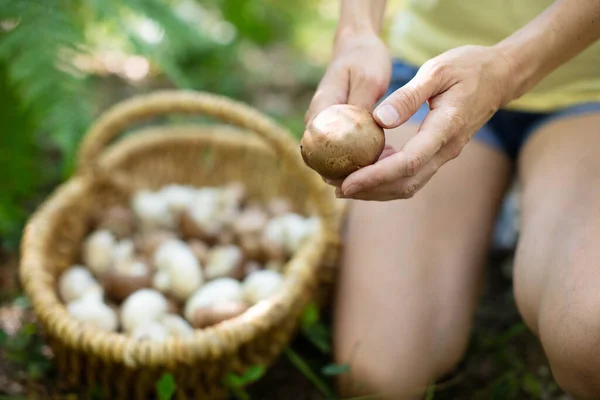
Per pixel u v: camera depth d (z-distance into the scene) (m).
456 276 0.90
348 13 0.79
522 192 0.87
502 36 0.89
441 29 0.92
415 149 0.64
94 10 1.04
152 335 0.84
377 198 0.67
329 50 1.81
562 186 0.80
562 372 0.73
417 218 0.90
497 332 0.99
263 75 1.61
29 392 0.87
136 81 1.48
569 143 0.83
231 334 0.81
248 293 0.92
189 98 0.98
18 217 1.08
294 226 1.00
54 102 0.95
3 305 0.99
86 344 0.80
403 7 1.01
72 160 1.00
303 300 0.88
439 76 0.66
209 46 1.53
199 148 1.13
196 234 1.02
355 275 0.90
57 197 0.99
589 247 0.73
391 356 0.86
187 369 0.81
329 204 0.95
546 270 0.76
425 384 0.87
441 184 0.91
